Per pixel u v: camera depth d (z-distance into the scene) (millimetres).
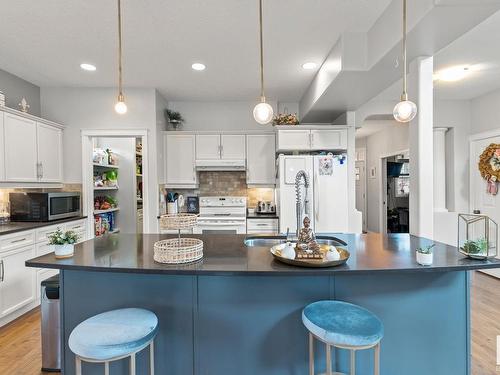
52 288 2031
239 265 1528
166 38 2590
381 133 6352
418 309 1654
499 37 2545
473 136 4328
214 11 2193
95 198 4430
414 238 2238
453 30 1908
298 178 1992
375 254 1733
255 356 1642
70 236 1739
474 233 1620
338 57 2594
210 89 3920
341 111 3949
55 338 2039
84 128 3832
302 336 1642
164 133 4180
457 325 1667
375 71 2529
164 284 1659
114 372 1709
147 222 3836
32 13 2207
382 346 1650
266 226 4102
